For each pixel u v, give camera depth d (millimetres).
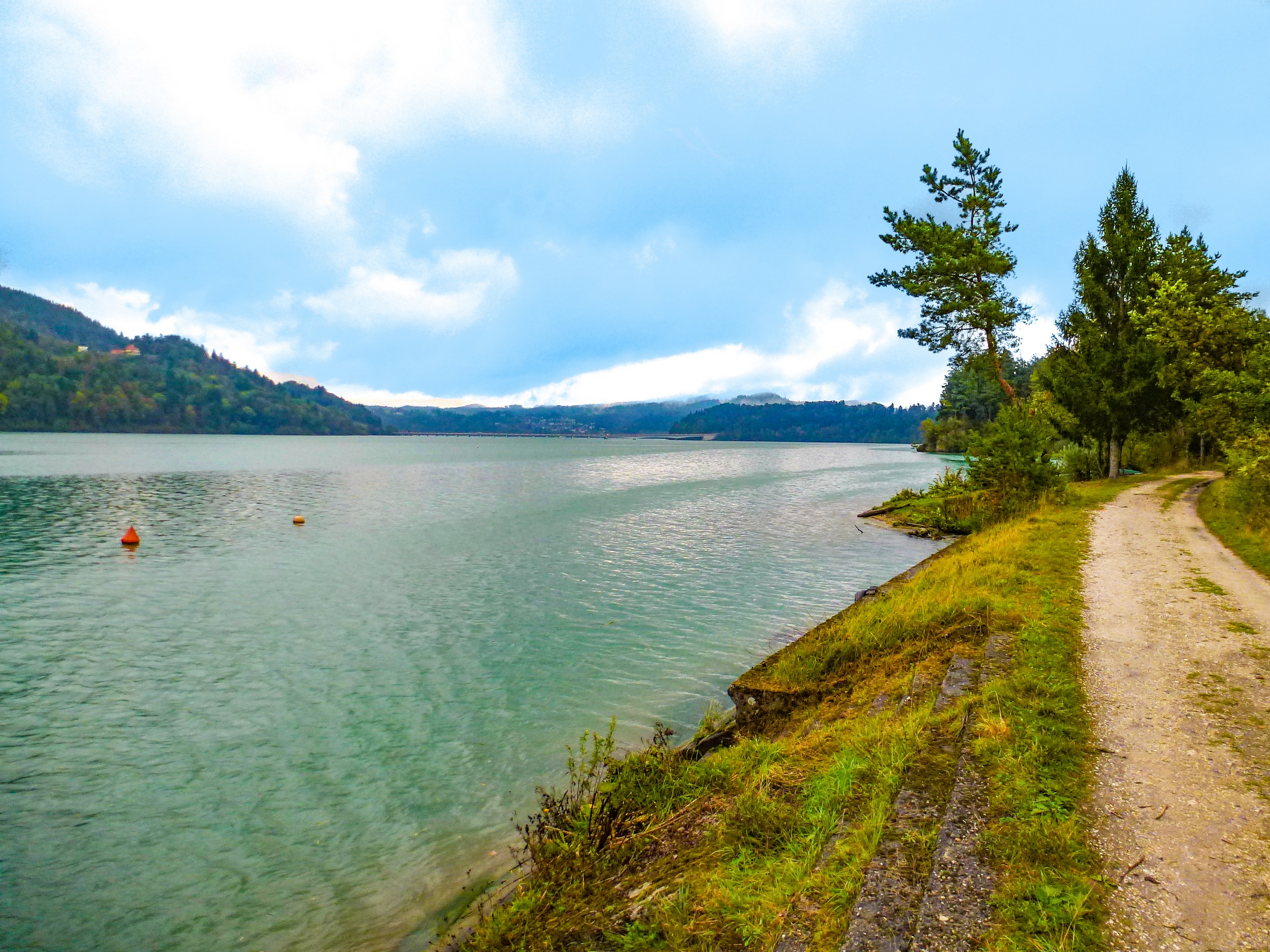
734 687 9922
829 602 18875
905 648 9867
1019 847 4414
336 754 10227
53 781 9469
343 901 6949
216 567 24312
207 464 89375
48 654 14828
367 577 22562
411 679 13211
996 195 34250
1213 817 4754
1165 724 6320
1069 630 9469
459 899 6883
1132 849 4414
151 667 14031
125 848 7965
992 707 6617
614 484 63688
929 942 3707
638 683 12812
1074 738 6039
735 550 27656
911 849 4617
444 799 8906
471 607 18641
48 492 49875
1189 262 32344
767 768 6898
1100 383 37000
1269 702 6816
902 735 6426
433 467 90000
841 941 3904
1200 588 12133
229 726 11211
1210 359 21297
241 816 8602
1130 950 3537
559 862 6379
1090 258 37469
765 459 123375
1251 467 17891
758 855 5336
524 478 70250
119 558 26109
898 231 35406
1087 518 21703
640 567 24016
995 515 27125
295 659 14438
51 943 6441
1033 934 3678
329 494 52281
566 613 17859
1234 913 3771
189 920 6727
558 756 10023
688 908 4832
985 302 32812
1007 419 28297
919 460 118438
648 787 7312
